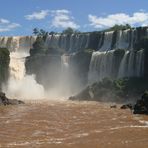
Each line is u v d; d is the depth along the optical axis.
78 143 49.50
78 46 147.00
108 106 89.38
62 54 141.50
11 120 66.12
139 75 113.19
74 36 149.00
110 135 54.00
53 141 50.62
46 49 145.00
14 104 91.06
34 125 61.50
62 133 55.44
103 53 123.38
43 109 81.19
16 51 166.38
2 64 129.75
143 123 63.50
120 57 118.81
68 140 51.16
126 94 104.56
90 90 108.88
